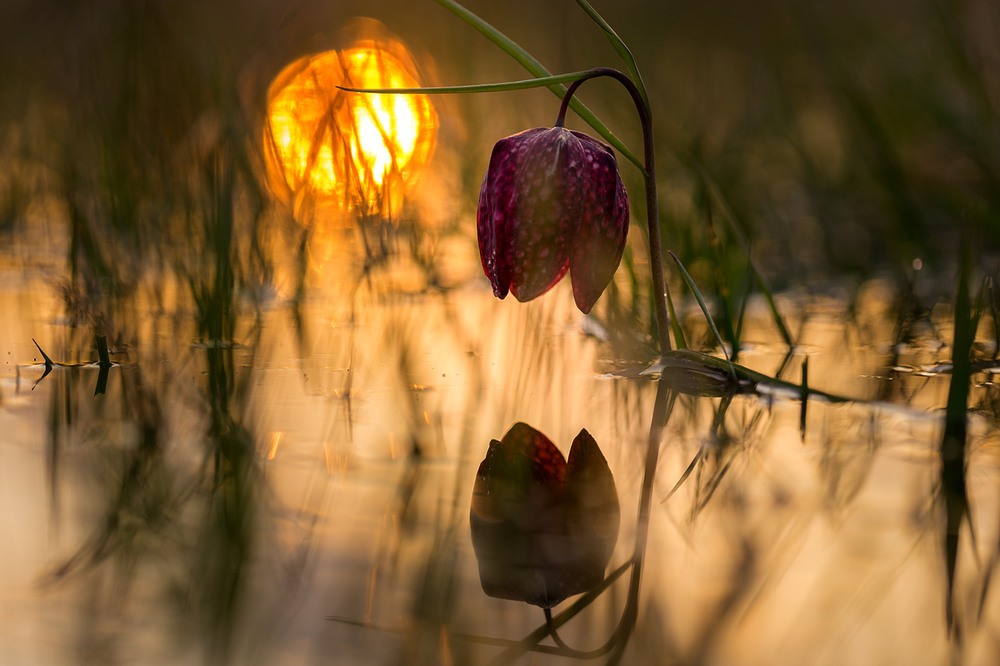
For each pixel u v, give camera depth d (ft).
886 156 2.61
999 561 1.65
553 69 4.30
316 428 1.88
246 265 2.41
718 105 3.86
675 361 2.02
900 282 2.43
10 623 1.59
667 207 2.62
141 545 1.67
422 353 2.14
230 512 1.71
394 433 1.86
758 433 1.87
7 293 2.38
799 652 1.57
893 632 1.59
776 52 3.92
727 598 1.62
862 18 3.56
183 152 2.56
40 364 2.06
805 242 2.82
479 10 4.26
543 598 1.62
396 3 3.85
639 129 3.33
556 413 1.92
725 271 2.32
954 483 1.75
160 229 2.39
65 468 1.78
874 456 1.81
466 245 3.04
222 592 1.62
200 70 2.70
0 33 3.66
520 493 1.74
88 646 1.57
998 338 2.09
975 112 2.69
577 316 2.34
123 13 2.78
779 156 3.36
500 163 1.88
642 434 1.87
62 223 2.99
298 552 1.66
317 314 2.31
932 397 1.96
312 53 2.85
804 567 1.65
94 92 2.73
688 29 4.61
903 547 1.67
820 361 2.11
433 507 1.72
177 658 1.56
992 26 2.79
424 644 1.58
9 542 1.67
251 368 2.07
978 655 1.57
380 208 2.40
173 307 2.31
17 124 3.47
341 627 1.59
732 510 1.72
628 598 1.62
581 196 1.87
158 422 1.89
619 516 1.71
